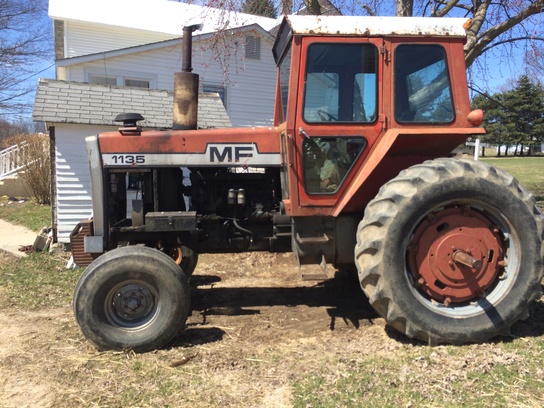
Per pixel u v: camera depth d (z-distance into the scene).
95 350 3.30
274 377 2.86
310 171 3.53
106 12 14.94
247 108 12.66
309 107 3.45
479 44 7.82
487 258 3.26
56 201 6.53
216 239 4.02
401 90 3.46
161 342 3.26
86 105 6.78
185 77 3.93
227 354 3.20
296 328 3.67
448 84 3.49
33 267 5.76
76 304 3.19
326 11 8.38
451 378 2.74
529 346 3.16
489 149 53.00
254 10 8.80
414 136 3.38
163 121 7.10
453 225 3.25
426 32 3.43
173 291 3.24
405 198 3.11
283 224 3.93
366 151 3.49
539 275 3.20
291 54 3.45
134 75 11.36
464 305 3.29
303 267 3.75
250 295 4.60
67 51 13.89
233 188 4.03
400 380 2.75
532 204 3.23
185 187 4.11
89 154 3.68
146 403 2.62
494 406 2.47
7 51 21.17
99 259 3.27
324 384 2.74
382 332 3.52
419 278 3.25
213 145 3.70
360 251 3.20
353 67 3.44
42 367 3.07
